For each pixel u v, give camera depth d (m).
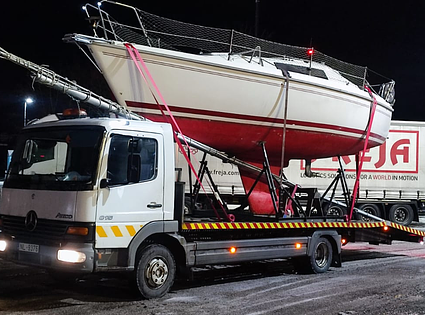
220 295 6.73
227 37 8.74
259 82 8.44
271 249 7.86
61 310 5.79
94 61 7.43
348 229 9.45
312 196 9.38
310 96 9.10
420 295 6.89
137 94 7.50
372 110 10.40
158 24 8.19
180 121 7.94
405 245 12.59
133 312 5.75
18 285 7.04
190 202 8.93
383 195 16.67
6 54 5.86
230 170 15.27
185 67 7.74
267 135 8.84
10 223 6.30
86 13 7.40
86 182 5.79
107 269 5.82
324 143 9.75
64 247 5.71
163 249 6.47
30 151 6.40
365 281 7.85
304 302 6.42
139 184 6.17
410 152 16.81
